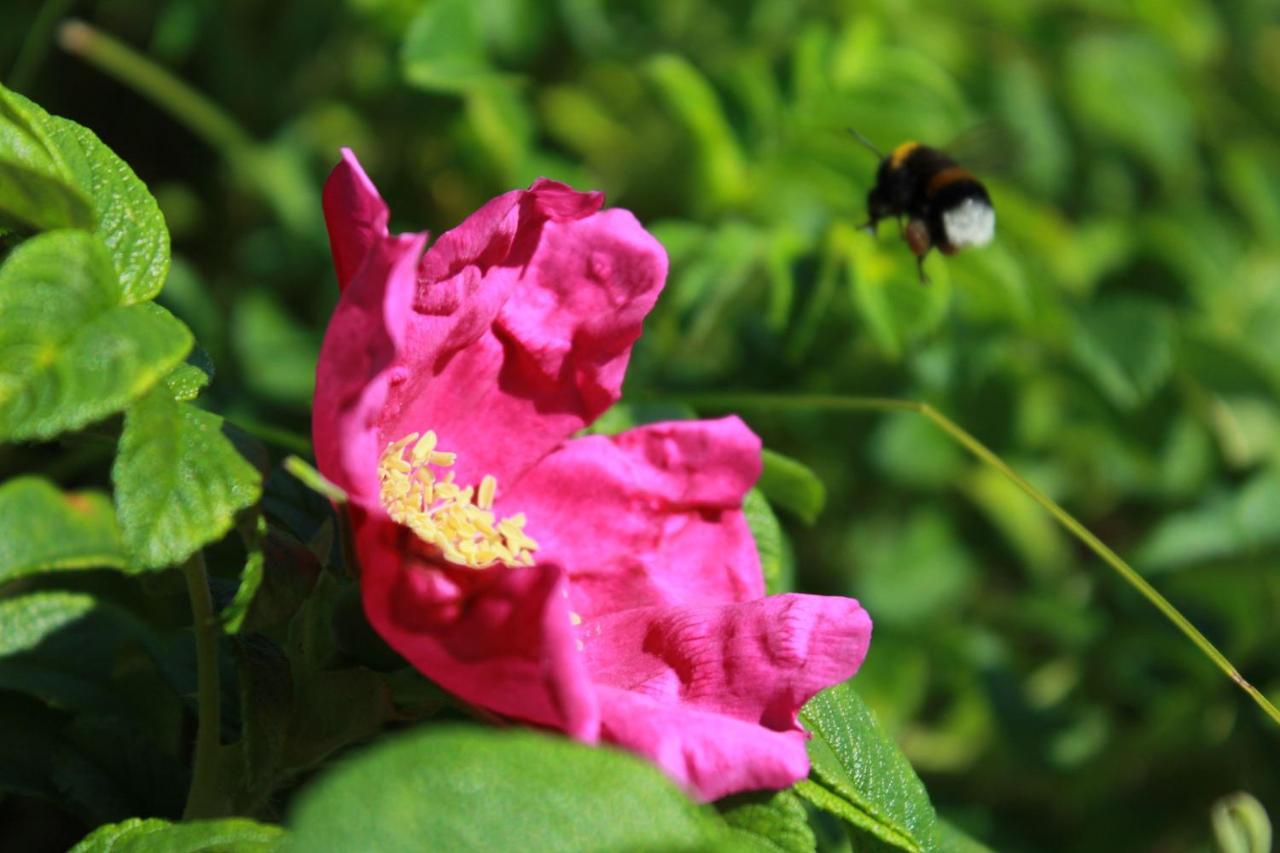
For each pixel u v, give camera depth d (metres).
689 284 0.44
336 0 0.54
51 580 0.37
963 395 0.52
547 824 0.28
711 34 0.56
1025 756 0.52
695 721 0.30
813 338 0.49
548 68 0.54
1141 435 0.55
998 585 0.63
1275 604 0.53
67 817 0.42
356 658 0.30
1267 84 0.75
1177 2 0.66
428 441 0.33
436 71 0.46
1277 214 0.66
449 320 0.32
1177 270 0.61
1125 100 0.64
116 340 0.29
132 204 0.31
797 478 0.36
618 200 0.51
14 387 0.29
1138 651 0.53
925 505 0.58
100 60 0.48
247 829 0.30
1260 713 0.51
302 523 0.33
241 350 0.49
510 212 0.32
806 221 0.49
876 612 0.56
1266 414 0.61
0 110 0.30
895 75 0.48
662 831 0.28
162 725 0.36
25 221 0.30
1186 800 0.53
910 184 0.43
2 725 0.34
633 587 0.33
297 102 0.55
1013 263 0.47
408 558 0.30
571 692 0.29
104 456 0.42
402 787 0.27
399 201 0.54
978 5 0.62
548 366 0.33
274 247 0.54
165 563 0.29
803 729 0.31
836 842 0.37
